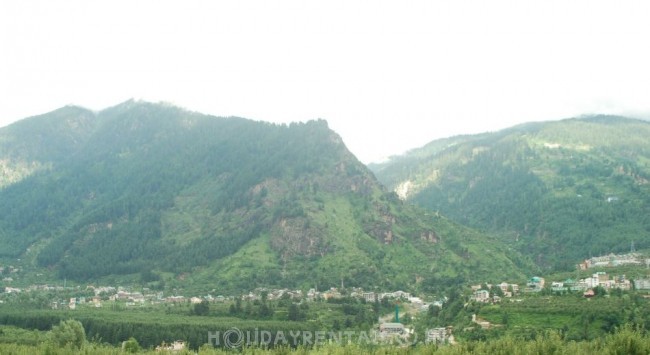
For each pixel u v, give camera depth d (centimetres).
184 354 13388
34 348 13412
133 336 19325
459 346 10731
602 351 9500
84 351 13075
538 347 10094
